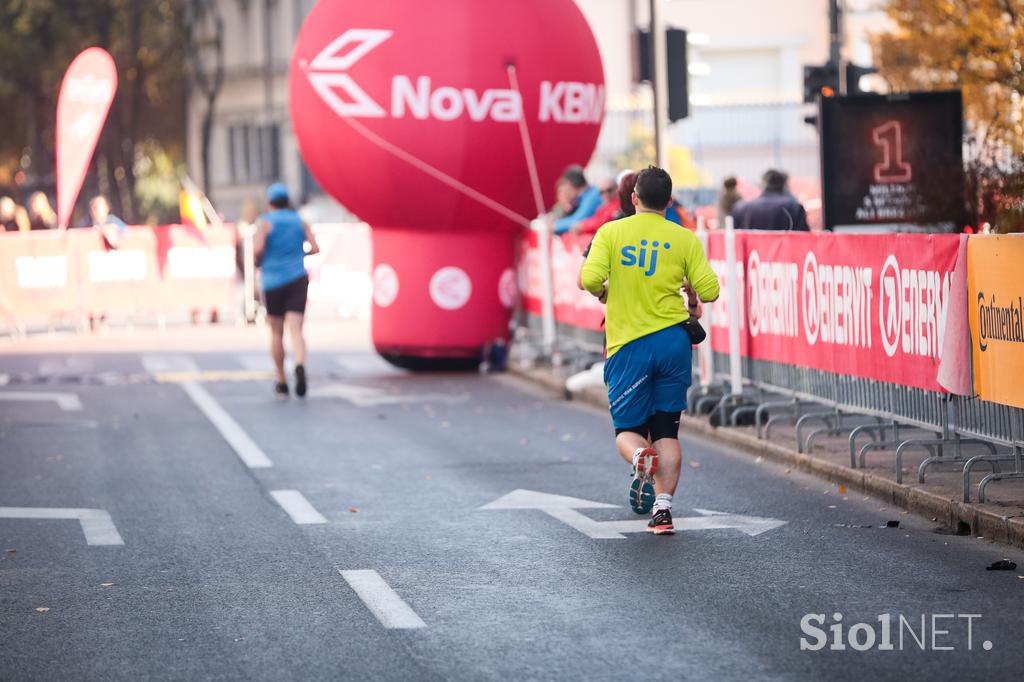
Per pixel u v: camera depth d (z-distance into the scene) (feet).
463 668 54.03
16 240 209.67
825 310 96.07
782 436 104.88
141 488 94.53
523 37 153.58
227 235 229.66
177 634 59.52
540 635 58.23
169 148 496.23
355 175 156.25
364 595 65.16
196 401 139.23
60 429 122.11
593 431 117.91
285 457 106.32
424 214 157.89
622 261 78.02
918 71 165.17
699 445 108.17
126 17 408.87
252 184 495.00
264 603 64.28
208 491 93.04
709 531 77.92
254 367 168.66
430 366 164.76
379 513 84.84
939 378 81.20
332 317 246.47
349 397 141.79
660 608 62.03
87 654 56.90
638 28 153.38
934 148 133.80
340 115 153.79
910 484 83.56
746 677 52.26
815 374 99.40
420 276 161.27
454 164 153.69
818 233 96.43
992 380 77.46
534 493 90.38
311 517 84.02
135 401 139.85
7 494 93.04
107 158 405.59
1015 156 121.90
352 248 250.57
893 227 134.51
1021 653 54.39
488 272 162.20
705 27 360.48
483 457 105.09
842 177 134.62
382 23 152.97
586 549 74.02
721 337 115.14
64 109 210.38
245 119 500.74
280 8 481.46
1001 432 79.15
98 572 70.95
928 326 82.94
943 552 71.56
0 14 392.27
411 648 56.75
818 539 75.31
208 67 515.91
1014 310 74.79
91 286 215.72
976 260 78.18
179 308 225.97
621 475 96.84
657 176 78.79
